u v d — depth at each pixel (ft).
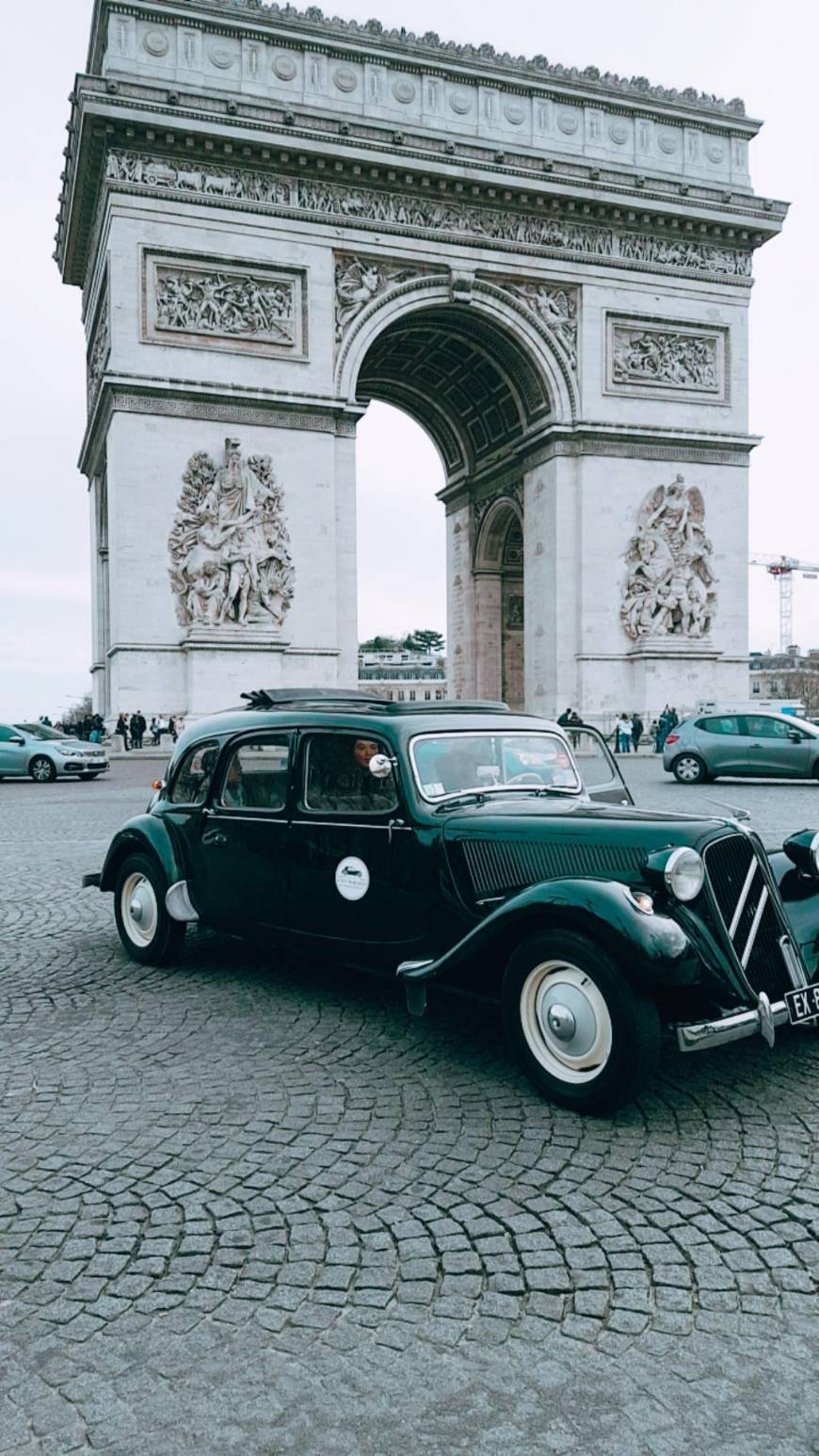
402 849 25.95
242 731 30.99
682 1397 12.69
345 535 150.00
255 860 30.01
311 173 146.00
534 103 158.71
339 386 149.89
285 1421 12.31
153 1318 14.43
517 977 22.57
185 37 141.08
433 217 153.07
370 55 149.48
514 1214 17.25
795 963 23.13
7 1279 15.46
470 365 177.37
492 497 191.72
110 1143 20.25
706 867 22.02
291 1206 17.57
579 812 25.04
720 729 105.50
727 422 169.27
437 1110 21.75
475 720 28.53
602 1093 20.94
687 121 166.50
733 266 170.40
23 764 120.47
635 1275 15.35
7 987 31.81
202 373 141.49
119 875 35.86
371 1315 14.43
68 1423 12.32
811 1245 16.24
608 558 161.68
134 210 138.00
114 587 139.23
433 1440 11.98
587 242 161.79
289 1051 25.57
